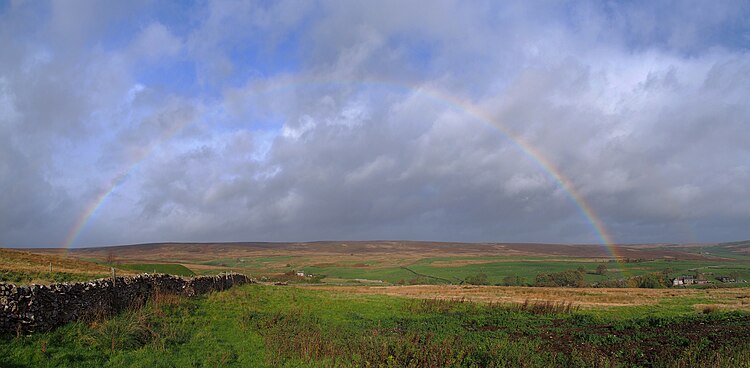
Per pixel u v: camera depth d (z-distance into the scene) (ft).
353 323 103.24
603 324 109.40
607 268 485.15
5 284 61.82
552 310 133.49
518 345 79.00
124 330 70.08
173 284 111.34
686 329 98.94
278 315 100.89
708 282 339.36
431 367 61.21
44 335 62.75
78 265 155.43
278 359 66.95
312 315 109.81
